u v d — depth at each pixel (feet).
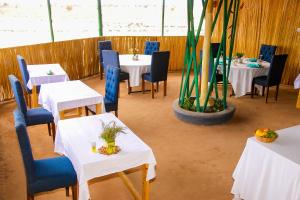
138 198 8.20
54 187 7.20
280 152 6.90
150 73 18.17
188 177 9.89
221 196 8.90
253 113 16.26
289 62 22.02
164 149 11.83
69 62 21.75
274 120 15.24
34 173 6.92
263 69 17.97
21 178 9.78
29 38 20.56
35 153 11.32
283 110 16.85
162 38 25.54
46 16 20.59
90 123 8.91
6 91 17.51
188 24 13.65
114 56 17.78
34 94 14.75
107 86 13.74
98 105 11.82
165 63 18.21
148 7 25.59
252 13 23.16
